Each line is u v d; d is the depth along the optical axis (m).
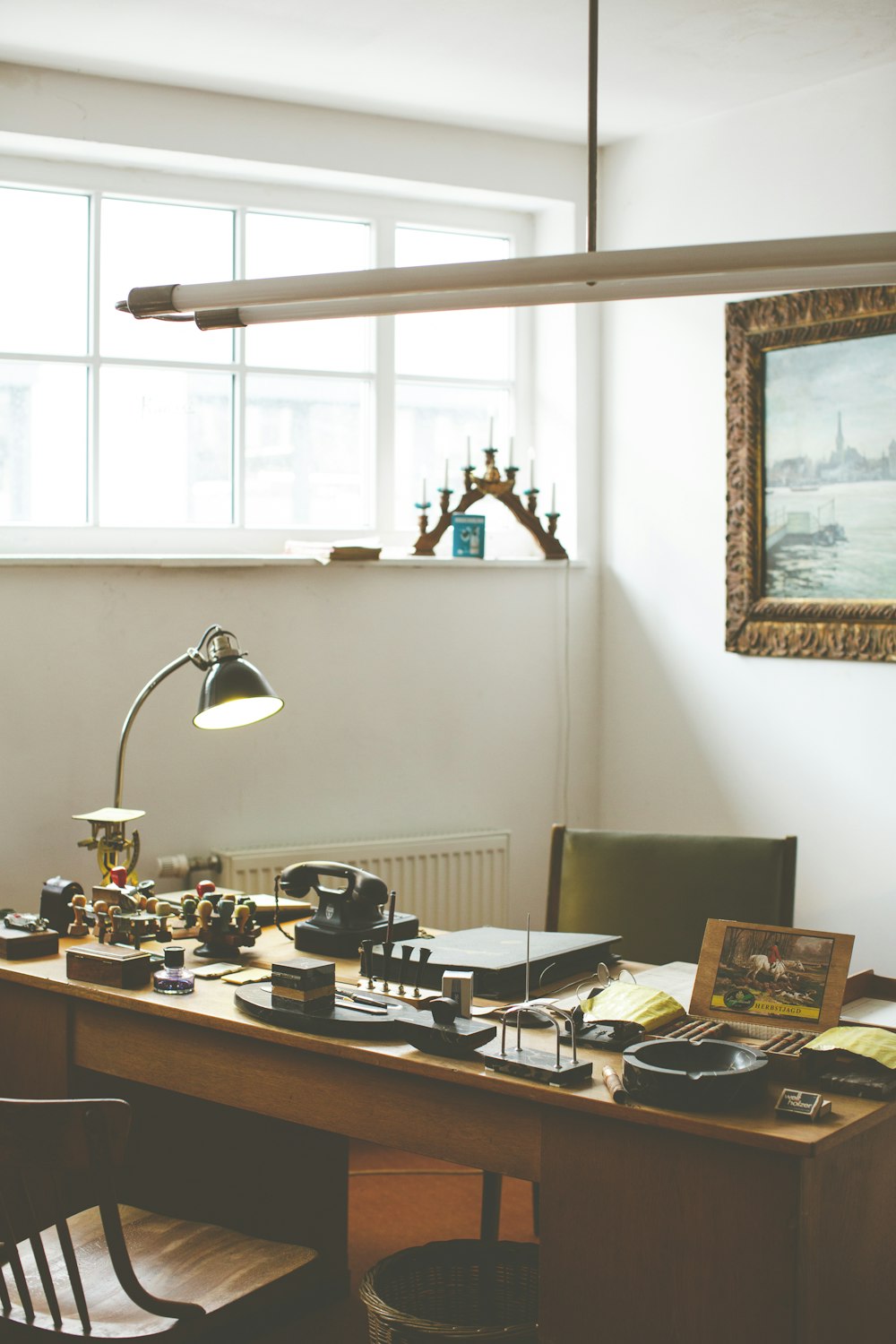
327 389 4.09
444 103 3.84
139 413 3.82
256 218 3.99
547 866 4.32
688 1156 1.87
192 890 3.69
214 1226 2.37
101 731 3.57
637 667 4.29
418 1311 2.54
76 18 3.20
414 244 4.25
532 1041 2.23
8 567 3.44
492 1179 2.60
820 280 2.18
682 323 4.10
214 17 3.20
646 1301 1.91
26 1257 2.25
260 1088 2.35
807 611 3.75
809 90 3.72
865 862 3.69
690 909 3.06
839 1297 1.88
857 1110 1.89
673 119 4.02
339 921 2.82
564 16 3.21
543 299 2.31
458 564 4.05
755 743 3.95
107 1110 1.92
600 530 4.38
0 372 3.66
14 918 2.90
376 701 3.99
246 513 3.98
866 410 3.60
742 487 3.88
